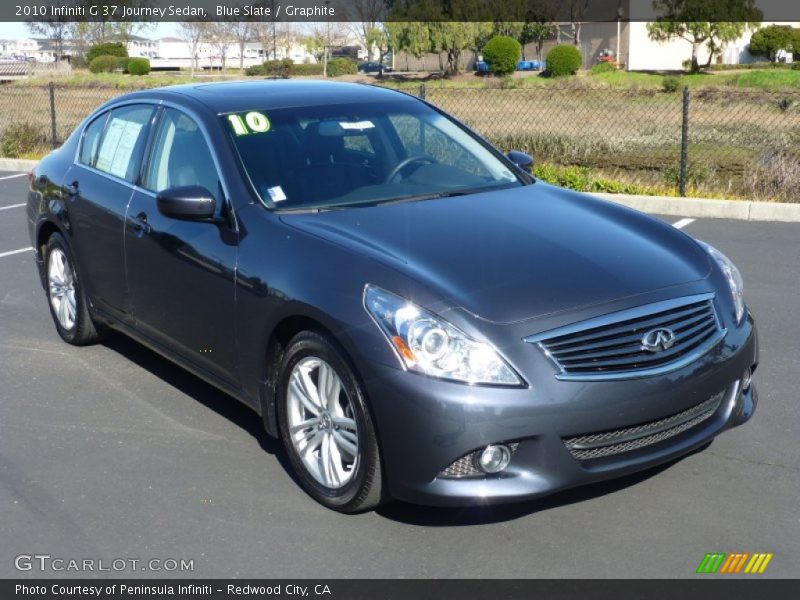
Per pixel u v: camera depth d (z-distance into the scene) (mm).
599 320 3547
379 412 3516
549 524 3779
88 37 66312
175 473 4320
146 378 5523
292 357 3936
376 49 65375
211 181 4602
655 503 3924
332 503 3881
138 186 5137
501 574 3451
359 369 3561
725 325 3902
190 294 4551
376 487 3674
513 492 3439
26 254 8828
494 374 3398
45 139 17203
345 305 3648
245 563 3576
